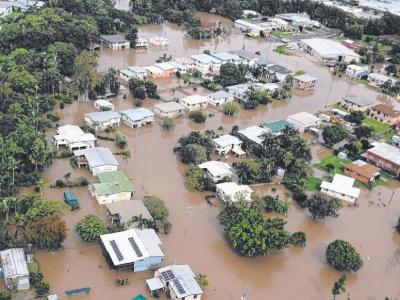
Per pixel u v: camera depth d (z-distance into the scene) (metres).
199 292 88.62
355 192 128.50
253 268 101.31
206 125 160.12
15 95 144.50
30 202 103.12
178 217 113.38
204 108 172.25
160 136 149.25
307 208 122.88
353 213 124.31
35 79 157.00
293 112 177.88
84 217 105.62
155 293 90.12
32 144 120.62
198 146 135.88
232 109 168.12
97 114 149.88
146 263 95.94
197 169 126.06
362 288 99.56
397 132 170.88
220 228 111.75
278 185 131.12
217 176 127.19
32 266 92.94
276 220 105.44
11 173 115.12
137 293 90.69
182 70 198.25
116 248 96.25
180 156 137.50
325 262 105.62
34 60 171.38
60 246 99.25
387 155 146.50
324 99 193.00
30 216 97.75
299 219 119.06
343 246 103.19
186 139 140.62
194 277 92.44
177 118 162.50
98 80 168.75
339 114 176.50
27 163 119.94
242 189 120.94
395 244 114.94
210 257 102.62
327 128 155.00
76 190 118.69
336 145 156.62
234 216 105.38
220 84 192.25
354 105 182.38
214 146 141.75
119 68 196.00
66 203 111.38
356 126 168.38
